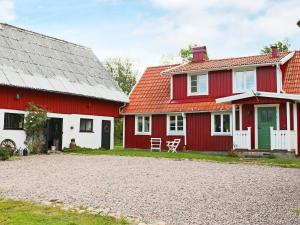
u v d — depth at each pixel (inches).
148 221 267.9
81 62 1152.8
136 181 448.8
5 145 837.8
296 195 360.5
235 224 260.5
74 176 493.4
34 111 890.7
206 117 992.9
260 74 915.4
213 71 994.7
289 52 973.8
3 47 933.2
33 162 690.8
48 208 301.9
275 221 267.6
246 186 412.2
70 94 976.3
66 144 988.6
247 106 895.7
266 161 698.8
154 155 834.2
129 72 2188.7
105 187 404.8
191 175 504.4
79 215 280.8
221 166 624.7
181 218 277.0
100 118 1098.7
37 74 940.6
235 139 861.8
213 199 342.0
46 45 1087.0
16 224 249.1
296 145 829.2
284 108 847.1
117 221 265.0
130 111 1117.7
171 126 1059.9
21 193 369.7
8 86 841.5
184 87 1045.2
